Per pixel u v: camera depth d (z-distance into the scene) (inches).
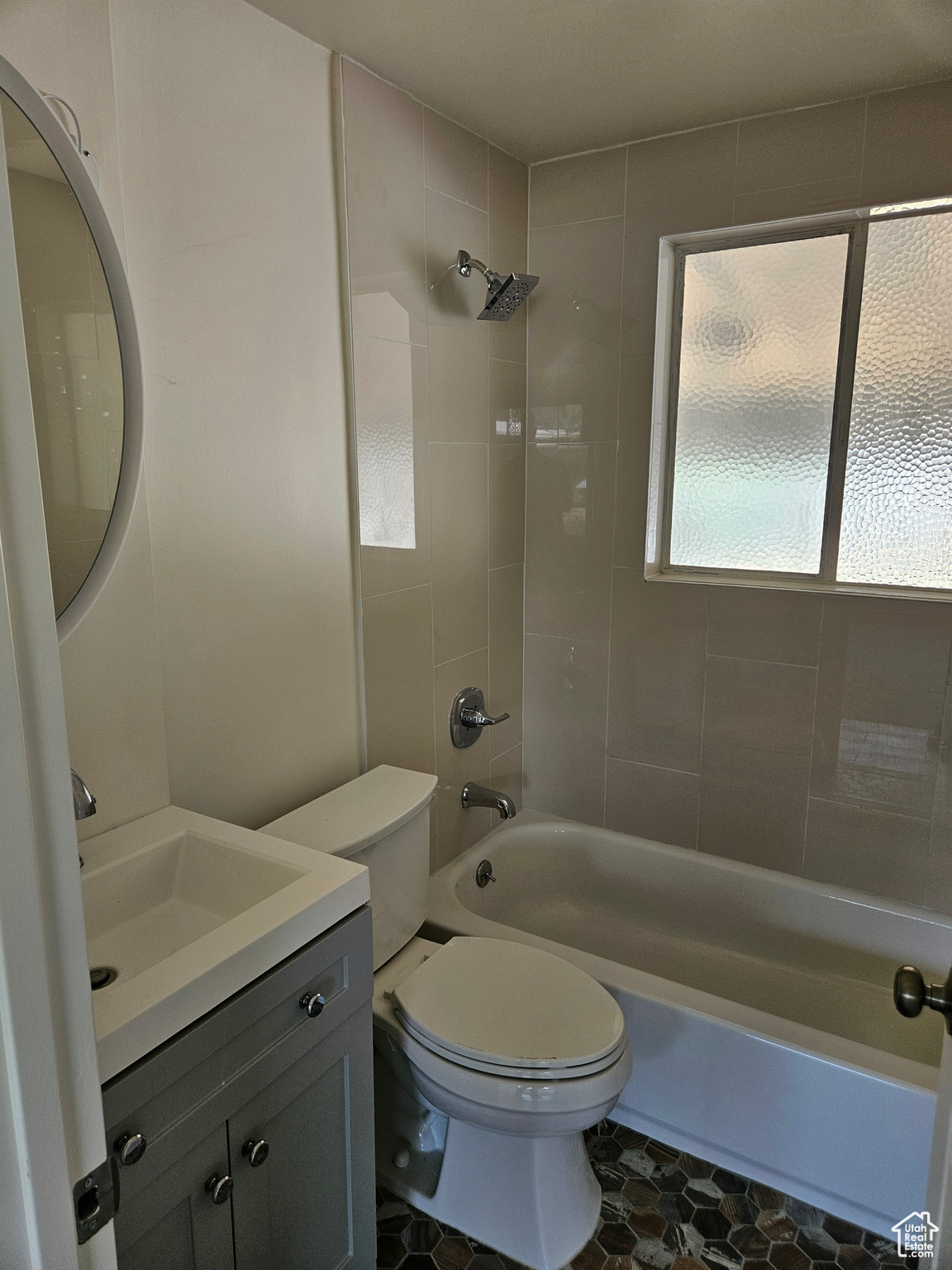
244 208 63.3
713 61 72.4
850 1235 65.2
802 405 91.3
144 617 57.5
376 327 77.3
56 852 20.3
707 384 96.2
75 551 49.6
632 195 92.3
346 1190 54.6
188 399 60.5
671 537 102.0
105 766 56.2
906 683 86.6
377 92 74.3
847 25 66.0
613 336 96.3
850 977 90.0
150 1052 38.9
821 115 81.6
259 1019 45.1
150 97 55.5
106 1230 23.0
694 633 97.7
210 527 63.6
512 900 103.2
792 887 92.0
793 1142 67.2
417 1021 61.5
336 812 69.3
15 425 18.6
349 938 51.3
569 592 105.3
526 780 113.1
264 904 47.5
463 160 87.0
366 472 78.1
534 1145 63.6
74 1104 21.5
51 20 48.3
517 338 100.6
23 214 44.8
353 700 81.1
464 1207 65.9
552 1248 63.1
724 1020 68.6
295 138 67.3
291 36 66.0
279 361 68.1
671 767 102.3
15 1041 19.3
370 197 74.9
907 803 88.9
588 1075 58.0
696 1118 71.5
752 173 85.7
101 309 49.2
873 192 80.6
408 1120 70.3
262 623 69.4
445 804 96.3
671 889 99.5
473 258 89.2
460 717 96.7
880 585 90.2
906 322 84.4
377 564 81.0
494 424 98.1
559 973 67.1
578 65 72.8
